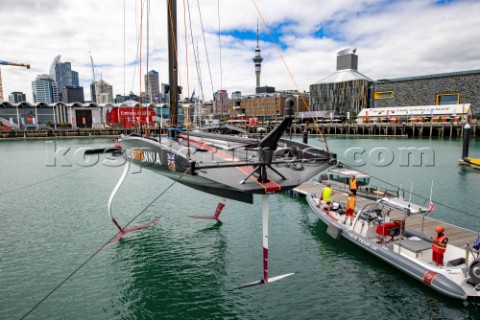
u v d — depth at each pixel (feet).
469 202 77.20
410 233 47.24
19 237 57.98
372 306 36.96
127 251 51.60
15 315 35.76
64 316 35.73
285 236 56.70
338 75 641.40
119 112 330.75
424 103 433.89
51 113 417.90
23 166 144.46
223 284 41.78
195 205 76.33
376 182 100.48
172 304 37.81
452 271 36.83
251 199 28.14
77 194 90.27
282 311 36.24
